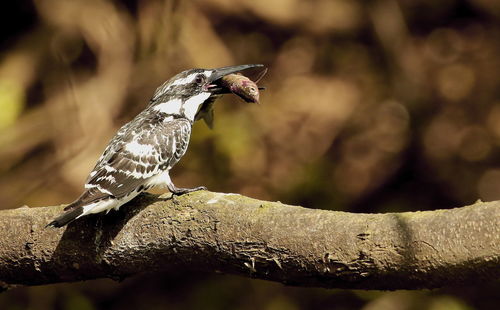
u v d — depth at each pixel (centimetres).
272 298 1314
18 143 1291
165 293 1348
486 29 1519
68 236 609
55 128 1305
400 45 1480
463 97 1458
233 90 756
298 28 1461
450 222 465
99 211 589
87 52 1367
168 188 695
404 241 475
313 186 1340
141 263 594
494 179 1403
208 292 1322
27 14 1387
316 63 1458
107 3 1356
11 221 630
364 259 489
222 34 1420
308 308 1308
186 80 764
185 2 1348
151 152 680
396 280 491
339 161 1405
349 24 1483
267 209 536
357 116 1428
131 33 1348
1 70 1345
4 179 1280
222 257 549
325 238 502
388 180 1420
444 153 1430
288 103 1409
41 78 1352
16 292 1288
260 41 1452
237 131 1314
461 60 1492
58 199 1276
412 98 1445
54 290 1300
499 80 1462
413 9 1537
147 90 1324
